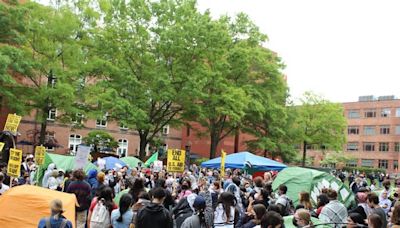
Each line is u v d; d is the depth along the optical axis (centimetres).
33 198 879
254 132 4234
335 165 9069
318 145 5822
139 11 3300
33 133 4262
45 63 2933
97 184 1141
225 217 823
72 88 2881
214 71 3381
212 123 4094
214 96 3394
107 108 3006
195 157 5428
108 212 851
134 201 912
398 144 10231
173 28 3250
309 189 1388
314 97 5503
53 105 2994
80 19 3153
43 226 696
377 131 10638
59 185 1362
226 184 1340
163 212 708
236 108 3419
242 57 3806
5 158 2784
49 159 1777
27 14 2962
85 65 3023
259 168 2292
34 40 2973
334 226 802
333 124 5522
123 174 1722
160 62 3328
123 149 5538
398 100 10375
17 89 2952
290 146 4584
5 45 2728
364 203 927
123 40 3275
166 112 3531
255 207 711
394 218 715
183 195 1101
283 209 928
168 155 1609
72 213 905
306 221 701
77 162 1466
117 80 3195
